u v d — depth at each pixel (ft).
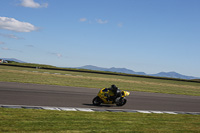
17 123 21.13
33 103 34.78
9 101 34.50
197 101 59.11
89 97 47.55
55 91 51.62
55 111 29.37
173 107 44.57
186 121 29.86
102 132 20.26
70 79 96.73
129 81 121.08
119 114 31.14
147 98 54.75
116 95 39.24
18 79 74.28
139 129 22.71
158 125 25.58
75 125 22.25
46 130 19.48
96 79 111.96
